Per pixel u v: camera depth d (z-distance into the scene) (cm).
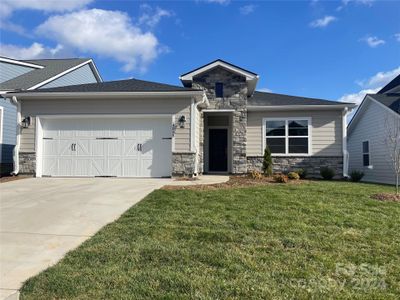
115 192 830
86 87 1269
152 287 327
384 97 1545
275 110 1498
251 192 825
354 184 1133
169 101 1173
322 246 450
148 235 496
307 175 1462
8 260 416
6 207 682
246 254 418
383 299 303
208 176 1284
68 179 1105
